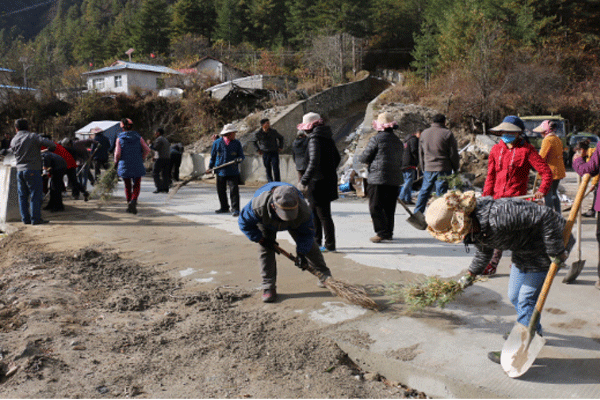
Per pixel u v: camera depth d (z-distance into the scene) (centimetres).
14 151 786
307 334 372
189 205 1007
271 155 1269
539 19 3584
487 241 310
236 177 862
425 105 2722
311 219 415
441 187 737
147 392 302
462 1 3884
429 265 540
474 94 2683
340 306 424
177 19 7612
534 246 307
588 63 3462
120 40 8731
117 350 354
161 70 4709
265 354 346
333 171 588
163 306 440
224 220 826
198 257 591
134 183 900
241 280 502
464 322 385
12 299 454
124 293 466
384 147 627
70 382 311
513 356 301
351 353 347
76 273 531
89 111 3641
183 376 320
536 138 2067
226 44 6938
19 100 3681
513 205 298
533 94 2827
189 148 3102
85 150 1295
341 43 4741
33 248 650
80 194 1170
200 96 3622
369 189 645
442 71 3434
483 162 1622
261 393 301
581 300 427
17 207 841
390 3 5709
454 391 298
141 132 3759
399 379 322
